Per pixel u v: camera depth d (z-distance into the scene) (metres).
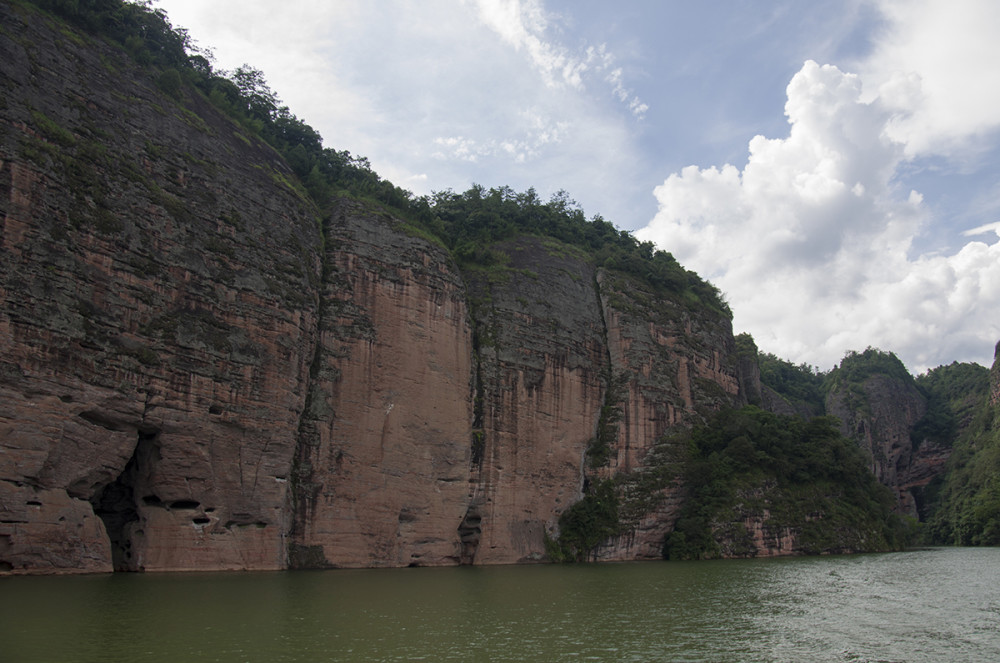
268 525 45.53
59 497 35.66
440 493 57.84
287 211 52.72
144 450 40.91
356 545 51.19
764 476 78.06
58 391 35.69
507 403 66.06
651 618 31.62
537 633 27.25
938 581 49.69
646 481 73.94
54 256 36.66
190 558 41.50
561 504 69.00
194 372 42.31
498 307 69.50
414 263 59.72
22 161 36.41
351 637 25.05
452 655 23.09
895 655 25.81
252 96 66.88
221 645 22.91
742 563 64.44
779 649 26.08
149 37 52.25
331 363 52.81
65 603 27.94
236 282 46.25
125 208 41.16
